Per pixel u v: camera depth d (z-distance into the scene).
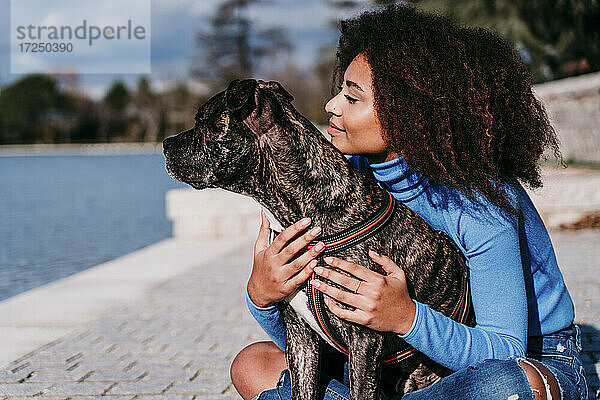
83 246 11.06
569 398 2.30
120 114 76.94
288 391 2.58
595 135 17.75
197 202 10.44
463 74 2.35
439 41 2.40
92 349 4.78
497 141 2.42
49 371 4.29
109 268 8.05
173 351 4.71
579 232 10.03
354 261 2.26
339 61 2.78
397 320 2.19
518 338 2.32
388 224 2.32
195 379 4.11
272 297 2.35
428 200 2.49
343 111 2.49
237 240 10.25
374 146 2.46
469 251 2.39
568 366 2.48
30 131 74.19
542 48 21.41
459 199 2.40
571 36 21.81
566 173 13.49
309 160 2.32
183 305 6.11
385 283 2.18
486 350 2.26
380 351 2.29
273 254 2.31
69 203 18.08
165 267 8.06
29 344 4.91
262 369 2.75
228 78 62.56
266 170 2.34
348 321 2.27
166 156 2.48
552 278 2.58
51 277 8.51
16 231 12.91
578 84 18.34
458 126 2.34
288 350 2.51
